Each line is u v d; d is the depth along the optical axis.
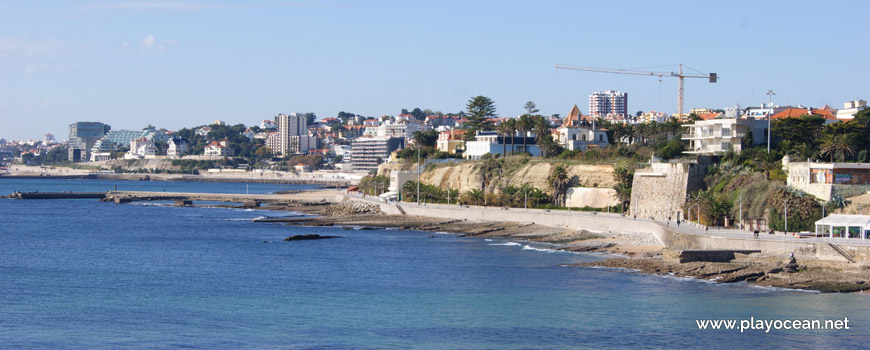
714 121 184.00
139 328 88.00
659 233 138.88
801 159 154.38
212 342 82.44
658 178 169.12
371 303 99.44
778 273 107.12
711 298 97.38
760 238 115.75
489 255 137.25
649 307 94.00
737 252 115.31
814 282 102.38
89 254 146.25
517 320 89.62
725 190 155.00
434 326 87.94
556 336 83.25
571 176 199.62
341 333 85.50
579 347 79.50
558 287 106.31
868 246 105.50
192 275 121.06
